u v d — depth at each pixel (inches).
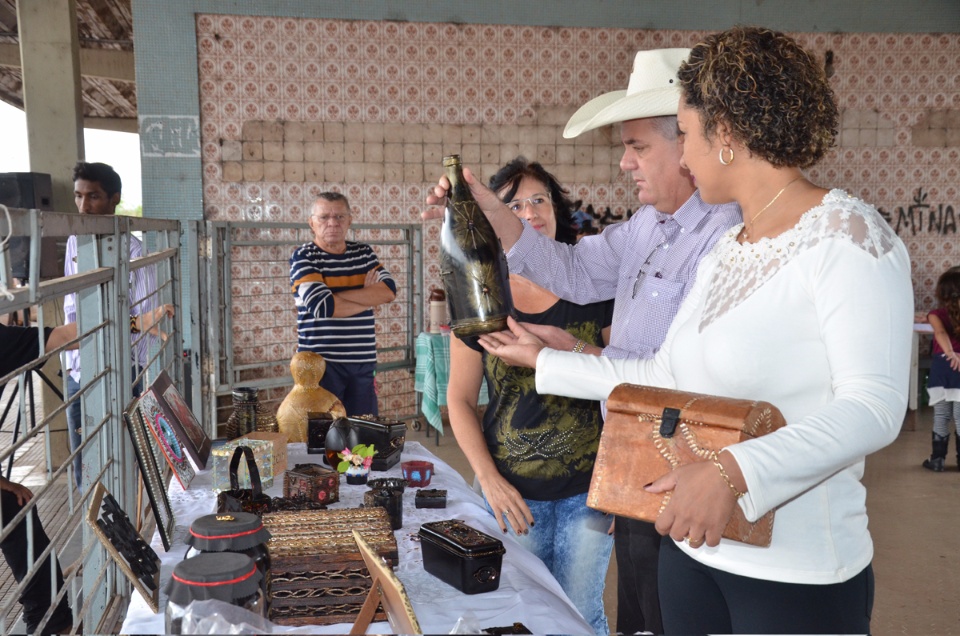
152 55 214.8
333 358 152.6
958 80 248.1
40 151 222.1
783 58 40.4
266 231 222.8
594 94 236.4
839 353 37.4
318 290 148.6
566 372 50.9
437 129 231.0
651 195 64.6
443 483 76.3
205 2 215.3
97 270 59.7
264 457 73.9
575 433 74.9
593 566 76.7
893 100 247.0
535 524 76.2
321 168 226.4
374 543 53.7
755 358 41.1
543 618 48.4
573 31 233.3
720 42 41.4
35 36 219.9
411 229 223.1
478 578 50.8
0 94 537.6
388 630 44.0
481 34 229.8
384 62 226.2
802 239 40.4
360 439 79.1
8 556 82.9
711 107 41.5
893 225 251.4
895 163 249.3
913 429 231.6
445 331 207.3
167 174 218.8
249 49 219.3
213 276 189.6
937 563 134.0
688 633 47.8
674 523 35.9
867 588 43.1
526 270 70.8
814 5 241.1
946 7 244.2
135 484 68.7
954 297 185.5
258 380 205.6
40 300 44.6
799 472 34.8
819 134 41.1
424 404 206.1
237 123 220.8
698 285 48.4
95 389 62.9
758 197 43.0
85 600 52.8
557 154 236.7
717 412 38.8
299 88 223.0
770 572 41.8
